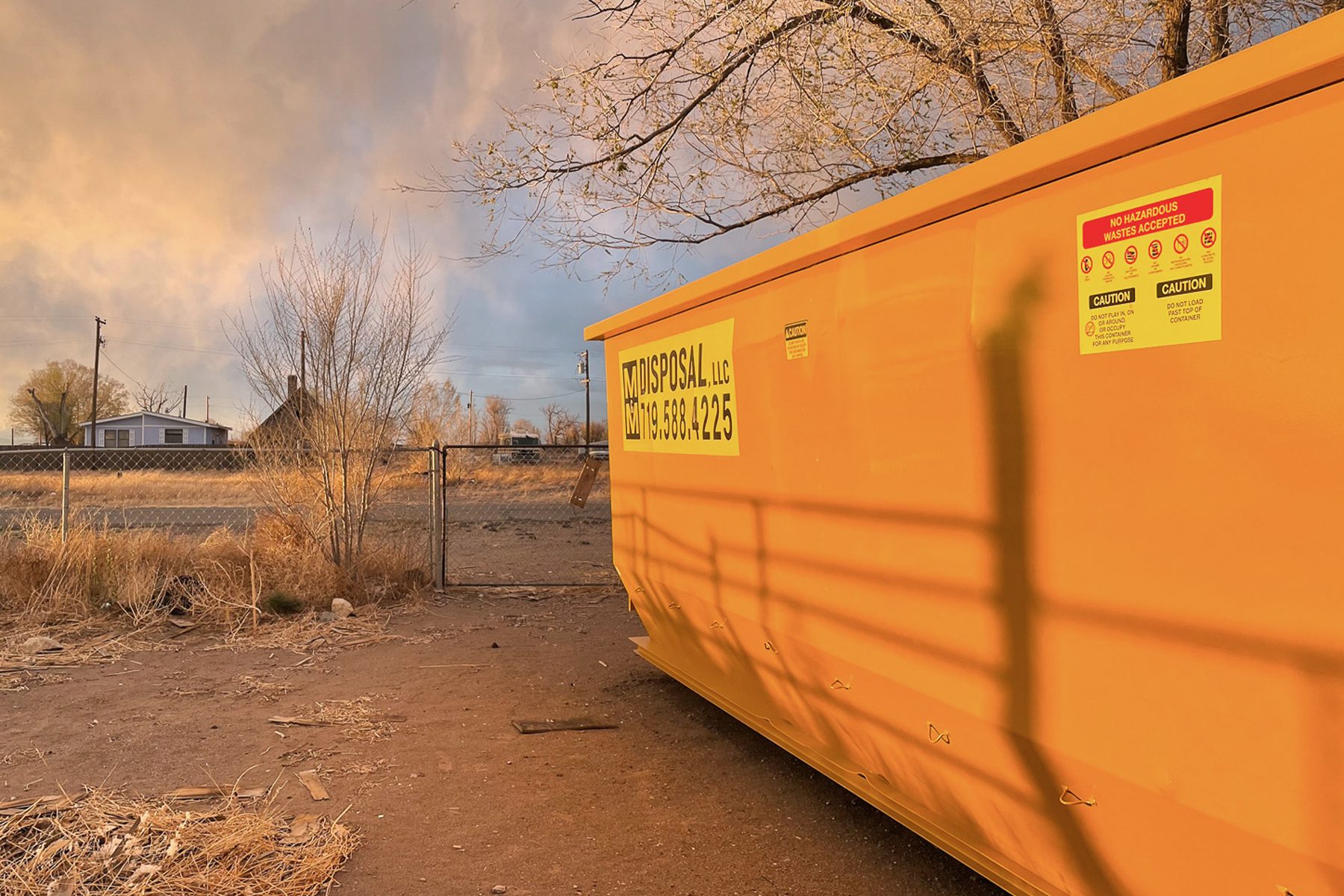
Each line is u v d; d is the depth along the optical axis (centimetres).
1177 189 183
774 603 360
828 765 362
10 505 1827
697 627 457
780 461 349
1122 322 197
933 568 263
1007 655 237
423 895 300
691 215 780
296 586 815
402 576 895
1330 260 155
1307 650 161
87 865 307
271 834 338
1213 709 180
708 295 397
